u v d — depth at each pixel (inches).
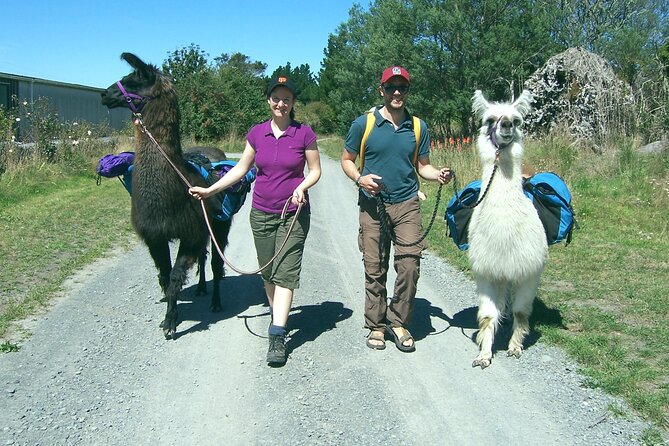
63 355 194.9
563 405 166.9
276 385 179.0
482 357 193.6
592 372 185.2
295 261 197.5
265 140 197.8
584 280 282.2
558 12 1120.8
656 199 452.1
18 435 146.9
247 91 1552.7
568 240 225.9
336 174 821.2
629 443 147.3
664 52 859.4
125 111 1347.2
